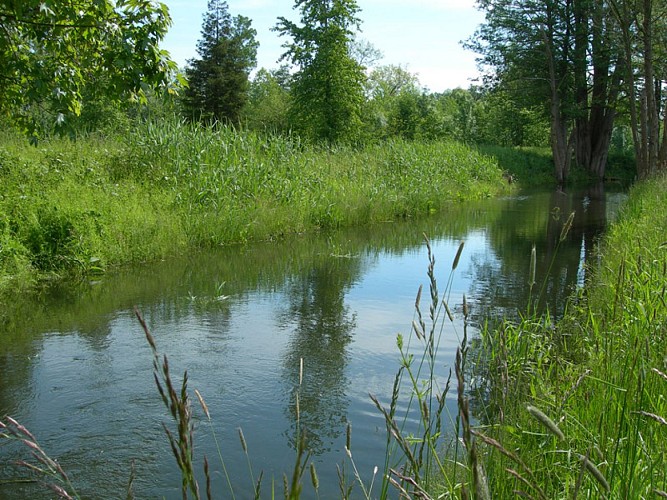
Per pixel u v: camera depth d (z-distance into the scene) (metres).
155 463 3.87
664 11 21.94
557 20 35.00
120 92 7.89
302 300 7.86
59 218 9.40
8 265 8.31
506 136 53.97
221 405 4.70
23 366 5.47
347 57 30.16
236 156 14.02
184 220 11.59
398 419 4.41
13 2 6.91
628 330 4.02
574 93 36.25
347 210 15.30
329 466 3.78
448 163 24.92
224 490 3.55
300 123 30.31
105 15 7.49
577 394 3.63
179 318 6.99
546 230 14.66
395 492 3.44
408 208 17.64
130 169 13.16
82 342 6.12
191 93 47.56
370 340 6.24
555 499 2.59
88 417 4.47
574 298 7.66
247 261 10.38
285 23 29.92
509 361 4.55
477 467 1.49
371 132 40.16
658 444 2.83
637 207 12.48
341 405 4.70
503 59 35.50
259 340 6.24
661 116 35.59
